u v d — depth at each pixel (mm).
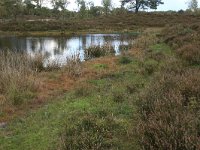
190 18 69375
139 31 56094
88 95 10125
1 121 8445
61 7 96188
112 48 23672
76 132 6547
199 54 12102
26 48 33031
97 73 14195
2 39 47062
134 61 16500
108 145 6047
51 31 62000
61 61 18250
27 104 9867
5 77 11359
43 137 6863
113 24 69750
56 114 8414
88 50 22031
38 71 15297
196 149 4391
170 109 5875
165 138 4926
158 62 14398
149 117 6000
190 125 5062
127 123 6949
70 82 12836
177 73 9312
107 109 8117
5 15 80938
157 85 7773
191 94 6809
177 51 14852
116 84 11172
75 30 62688
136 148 5723
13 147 6570
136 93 9188
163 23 65438
